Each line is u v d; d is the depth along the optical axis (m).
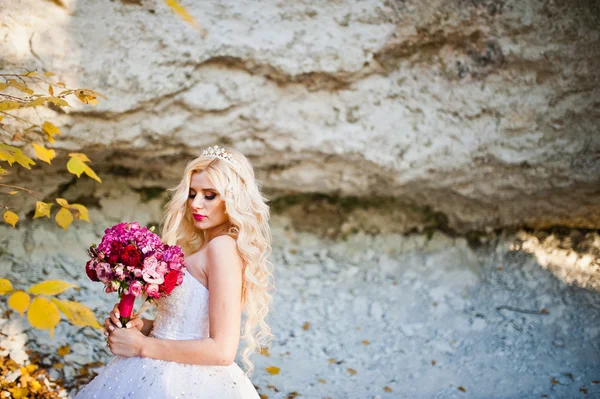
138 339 2.15
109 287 2.07
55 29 3.50
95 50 3.61
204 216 2.29
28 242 4.21
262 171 4.52
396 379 3.85
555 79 4.15
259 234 2.30
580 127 4.26
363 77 4.09
